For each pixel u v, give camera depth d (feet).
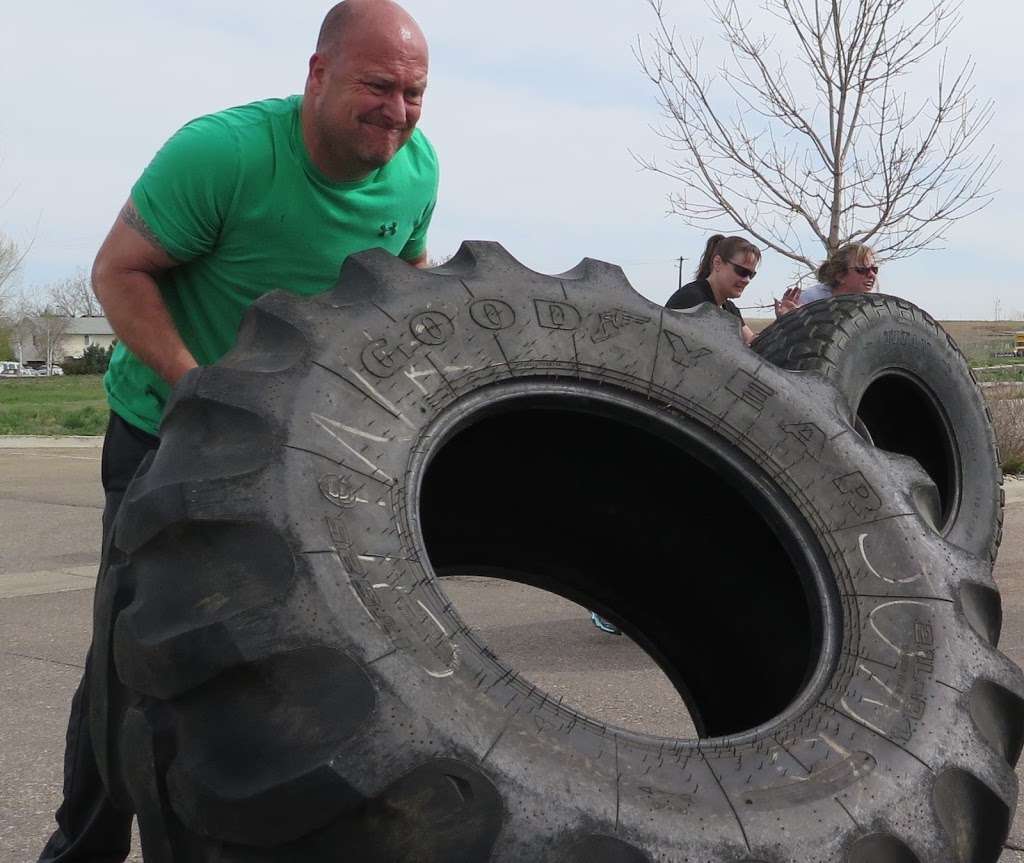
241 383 7.30
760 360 9.23
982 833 7.48
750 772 6.97
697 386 8.91
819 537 8.63
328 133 10.00
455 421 7.87
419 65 10.01
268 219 10.20
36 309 341.00
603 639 21.77
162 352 9.93
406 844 6.18
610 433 9.44
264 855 6.41
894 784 7.15
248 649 6.46
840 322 16.65
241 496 6.85
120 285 10.03
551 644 21.40
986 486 18.21
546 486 10.25
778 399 9.06
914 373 17.47
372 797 6.13
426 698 6.42
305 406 7.23
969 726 7.68
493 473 10.14
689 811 6.56
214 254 10.40
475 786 6.25
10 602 25.16
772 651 10.03
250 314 7.84
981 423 18.26
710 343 9.11
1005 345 235.40
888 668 7.89
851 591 8.40
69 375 269.44
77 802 9.93
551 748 6.56
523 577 11.20
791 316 17.28
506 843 6.17
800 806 6.81
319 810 6.14
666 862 6.31
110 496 10.41
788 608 9.73
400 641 6.64
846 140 47.01
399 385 7.66
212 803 6.42
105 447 10.57
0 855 12.01
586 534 10.64
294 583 6.59
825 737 7.37
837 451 8.93
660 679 18.99
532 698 6.85
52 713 16.98
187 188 9.89
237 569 6.73
